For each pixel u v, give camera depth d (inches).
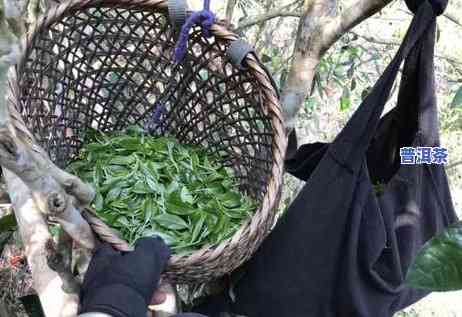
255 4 78.7
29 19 36.5
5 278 58.4
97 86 38.3
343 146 31.5
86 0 31.4
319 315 33.0
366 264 32.0
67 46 35.2
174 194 33.6
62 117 35.7
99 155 35.6
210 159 38.9
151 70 38.0
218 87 36.6
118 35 36.6
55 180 21.5
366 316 32.8
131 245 29.1
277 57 67.2
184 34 32.6
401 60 30.3
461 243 20.8
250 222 28.3
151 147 36.6
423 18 29.8
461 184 95.3
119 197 33.0
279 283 32.8
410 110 35.6
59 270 25.7
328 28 36.7
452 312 93.2
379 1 33.7
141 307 23.6
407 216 34.1
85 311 23.6
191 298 41.6
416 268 20.7
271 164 32.9
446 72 85.0
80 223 23.9
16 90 26.2
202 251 27.3
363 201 31.4
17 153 18.8
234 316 36.4
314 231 32.0
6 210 53.9
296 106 38.2
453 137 89.5
